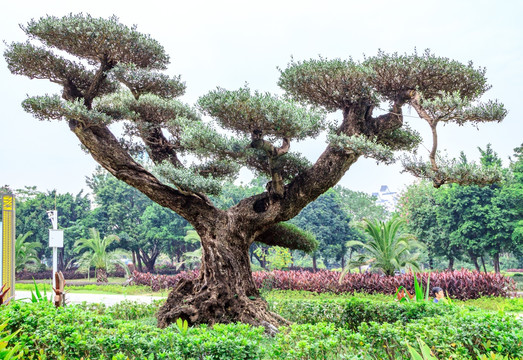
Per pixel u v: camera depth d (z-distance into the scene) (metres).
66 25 9.27
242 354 4.99
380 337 5.62
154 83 10.52
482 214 28.81
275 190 9.81
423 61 8.74
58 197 47.62
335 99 9.87
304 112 8.97
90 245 33.00
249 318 9.42
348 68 9.03
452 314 7.05
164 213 41.66
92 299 20.45
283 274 22.38
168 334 5.29
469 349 5.38
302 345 5.04
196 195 10.23
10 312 6.16
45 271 44.25
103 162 9.94
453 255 32.09
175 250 44.78
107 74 10.13
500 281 17.19
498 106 7.62
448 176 8.09
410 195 33.16
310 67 9.32
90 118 9.18
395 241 20.98
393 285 18.70
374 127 9.84
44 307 6.84
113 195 43.66
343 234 41.84
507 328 5.47
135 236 42.12
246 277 10.12
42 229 45.91
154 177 10.25
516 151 29.97
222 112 8.68
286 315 10.20
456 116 7.81
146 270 47.88
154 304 12.44
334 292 20.14
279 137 9.13
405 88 9.25
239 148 9.25
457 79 8.82
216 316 9.50
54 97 8.94
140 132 11.23
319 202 41.81
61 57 10.21
